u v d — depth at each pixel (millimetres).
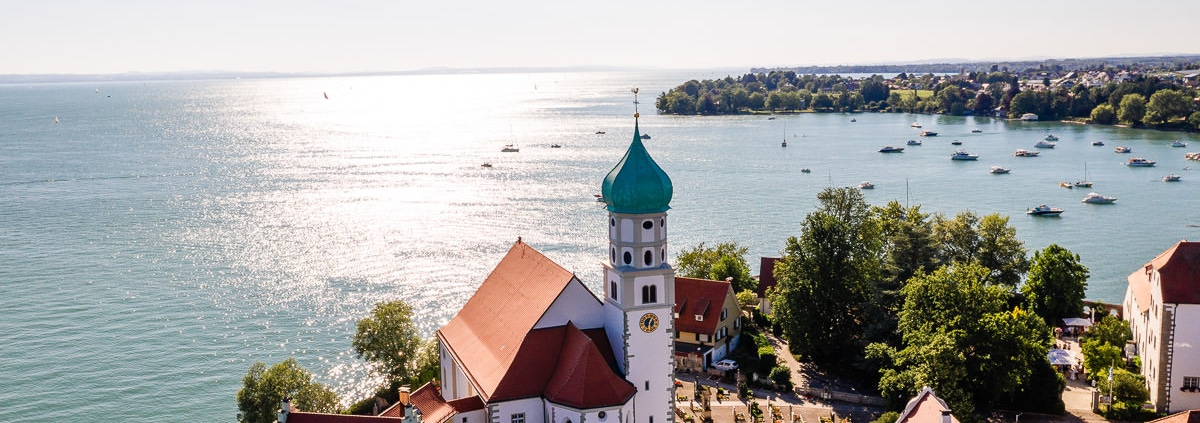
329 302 183000
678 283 144125
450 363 117438
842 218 143625
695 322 139125
